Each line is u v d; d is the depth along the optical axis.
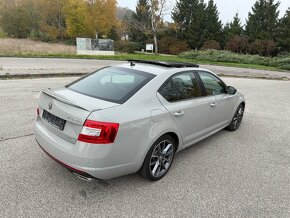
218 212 3.04
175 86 3.73
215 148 4.89
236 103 5.56
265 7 55.59
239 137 5.57
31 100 7.12
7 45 27.17
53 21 60.00
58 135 3.05
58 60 20.98
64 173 3.57
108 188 3.32
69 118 2.84
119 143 2.85
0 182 3.26
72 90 3.41
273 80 19.78
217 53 37.66
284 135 5.91
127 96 3.15
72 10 52.50
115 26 59.97
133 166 3.12
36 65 16.02
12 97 7.32
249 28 56.25
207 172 3.94
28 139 4.57
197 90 4.20
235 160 4.43
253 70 27.91
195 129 4.17
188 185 3.54
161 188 3.42
